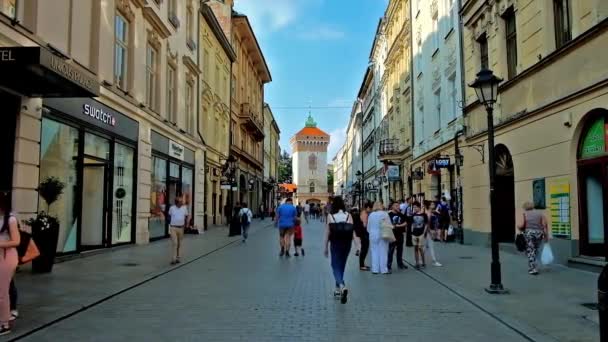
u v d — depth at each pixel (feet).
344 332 22.20
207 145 107.55
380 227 42.39
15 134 38.52
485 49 63.77
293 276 39.63
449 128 78.18
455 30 74.13
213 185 118.21
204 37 105.81
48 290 31.14
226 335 21.56
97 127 52.31
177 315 25.40
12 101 38.58
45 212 41.88
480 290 32.78
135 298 29.94
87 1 49.62
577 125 41.22
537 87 48.14
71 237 48.47
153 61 72.64
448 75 78.38
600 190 40.81
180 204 47.16
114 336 21.34
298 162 393.09
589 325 23.26
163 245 64.44
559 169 44.21
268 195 251.80
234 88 147.64
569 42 41.14
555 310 26.48
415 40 104.99
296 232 55.88
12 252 21.68
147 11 65.92
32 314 24.58
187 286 34.45
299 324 23.65
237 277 38.91
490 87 34.04
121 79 60.49
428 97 93.04
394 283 36.83
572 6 41.96
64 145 46.50
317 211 247.91
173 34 80.28
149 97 71.00
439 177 90.22
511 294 31.14
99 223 55.72
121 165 59.72
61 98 44.68
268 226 131.85
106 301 28.94
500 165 59.26
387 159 124.26
